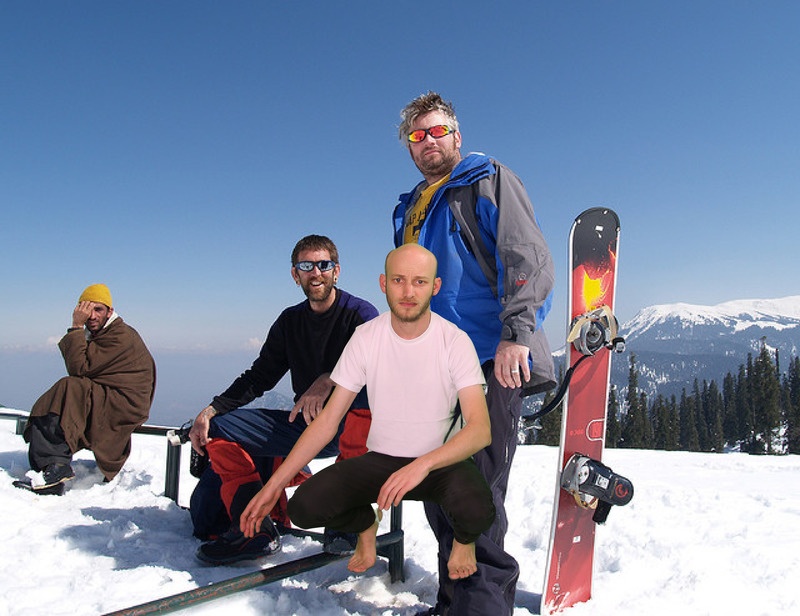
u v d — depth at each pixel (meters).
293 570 2.21
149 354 4.25
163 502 3.68
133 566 2.67
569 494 2.42
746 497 4.51
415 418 1.85
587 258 2.48
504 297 2.15
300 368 3.02
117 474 4.21
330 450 3.03
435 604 2.42
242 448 2.78
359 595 2.51
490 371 2.23
